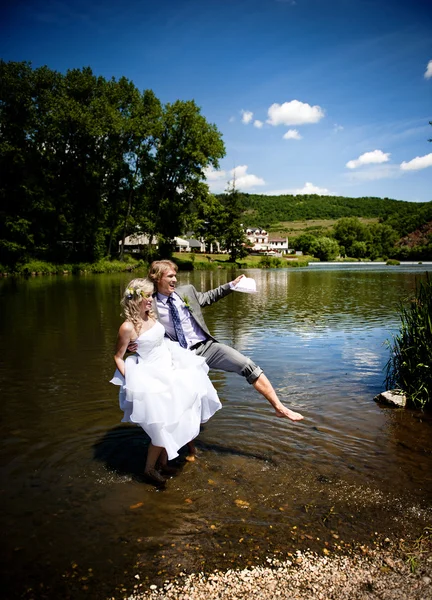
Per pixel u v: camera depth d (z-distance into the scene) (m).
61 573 2.42
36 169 39.47
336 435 4.25
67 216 43.34
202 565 2.49
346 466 3.63
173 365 3.68
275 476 3.47
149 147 45.72
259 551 2.60
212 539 2.70
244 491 3.25
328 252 110.81
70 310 13.70
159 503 3.10
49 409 4.96
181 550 2.61
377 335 9.43
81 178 43.03
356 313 13.02
